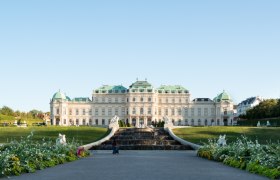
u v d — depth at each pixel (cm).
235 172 3672
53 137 9250
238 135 9344
